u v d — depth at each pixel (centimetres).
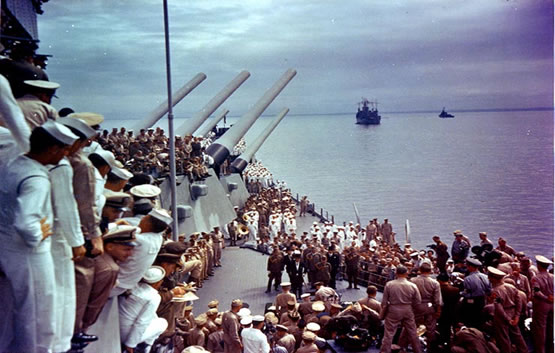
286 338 1224
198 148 2905
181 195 2488
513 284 1125
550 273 1171
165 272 796
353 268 2267
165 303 887
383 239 3375
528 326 1192
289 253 2225
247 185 5631
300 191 9788
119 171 736
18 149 508
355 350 1096
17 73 589
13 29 1408
